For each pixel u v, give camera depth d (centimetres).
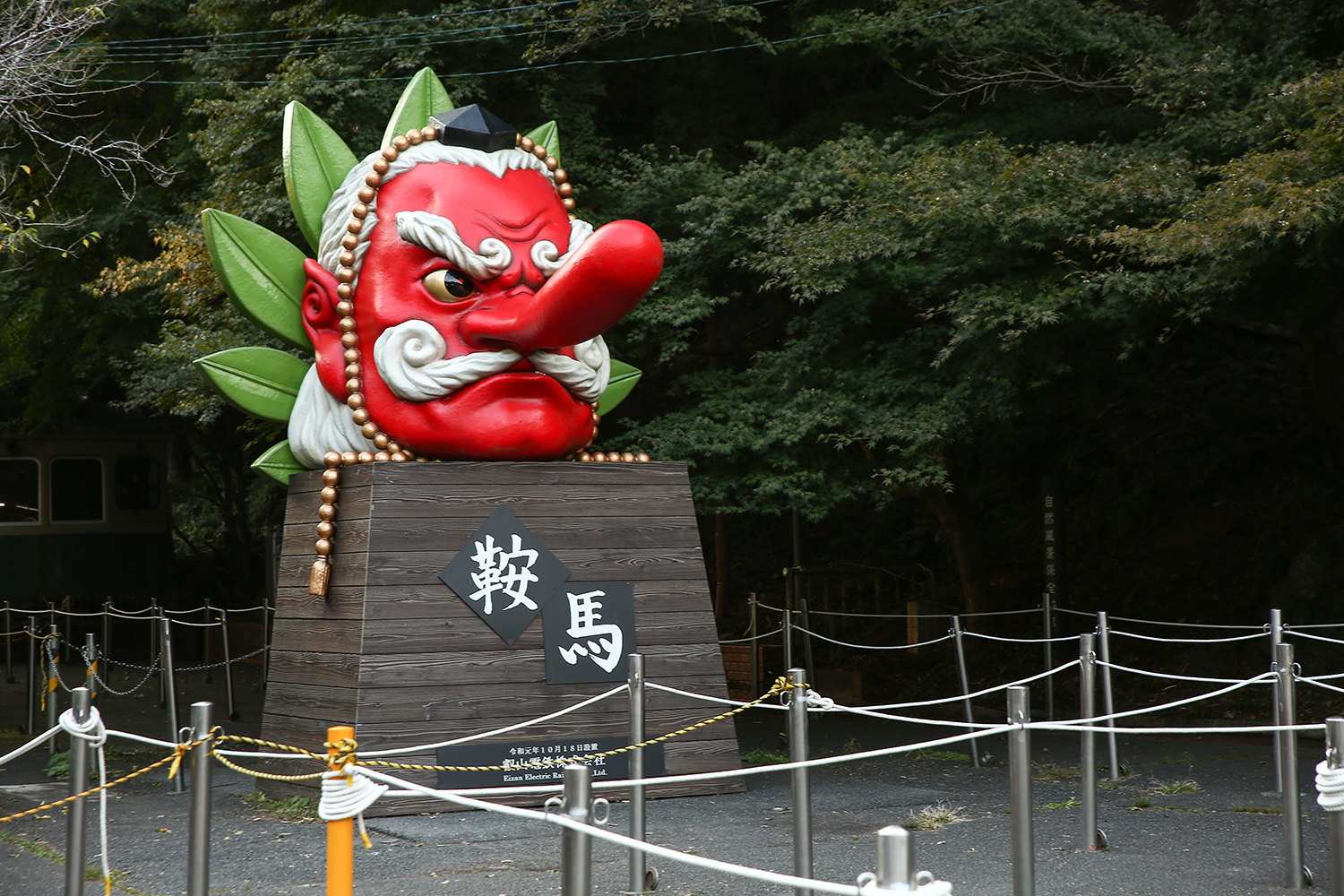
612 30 1208
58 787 875
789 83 1477
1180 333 1598
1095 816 636
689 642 806
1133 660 1339
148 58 1498
